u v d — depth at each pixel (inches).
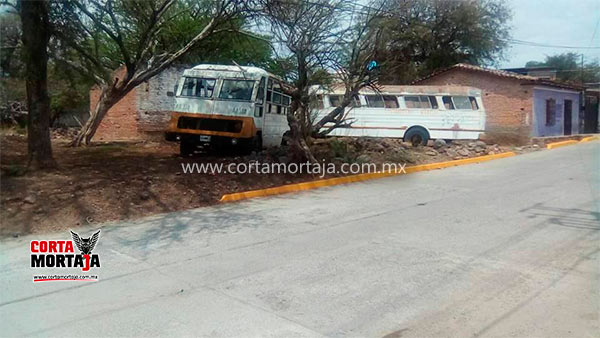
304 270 215.5
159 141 761.6
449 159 627.5
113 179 367.9
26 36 361.7
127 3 455.5
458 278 204.1
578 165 583.2
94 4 418.9
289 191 423.2
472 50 1392.7
